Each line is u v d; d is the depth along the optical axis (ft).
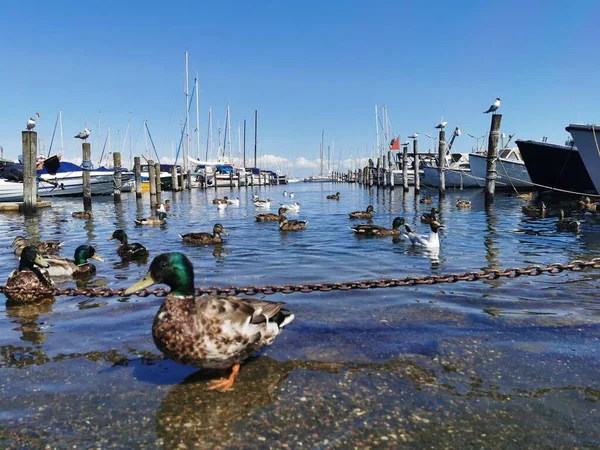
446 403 4.65
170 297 4.94
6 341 6.37
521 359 5.64
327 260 12.42
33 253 8.36
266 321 5.21
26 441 4.07
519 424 4.27
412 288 8.96
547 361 5.57
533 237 16.29
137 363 5.67
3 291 8.13
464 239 16.06
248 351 5.14
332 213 29.78
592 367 5.40
